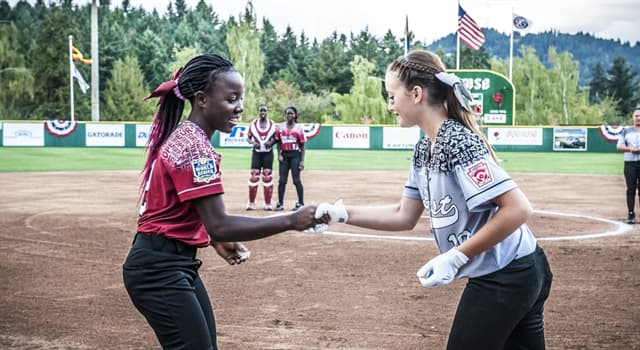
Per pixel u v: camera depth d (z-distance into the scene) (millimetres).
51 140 33781
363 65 62875
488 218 3250
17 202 14094
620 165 27062
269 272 7770
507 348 3570
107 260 8312
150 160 3590
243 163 26000
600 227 11375
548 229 11141
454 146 3170
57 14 65062
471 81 33219
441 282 3102
